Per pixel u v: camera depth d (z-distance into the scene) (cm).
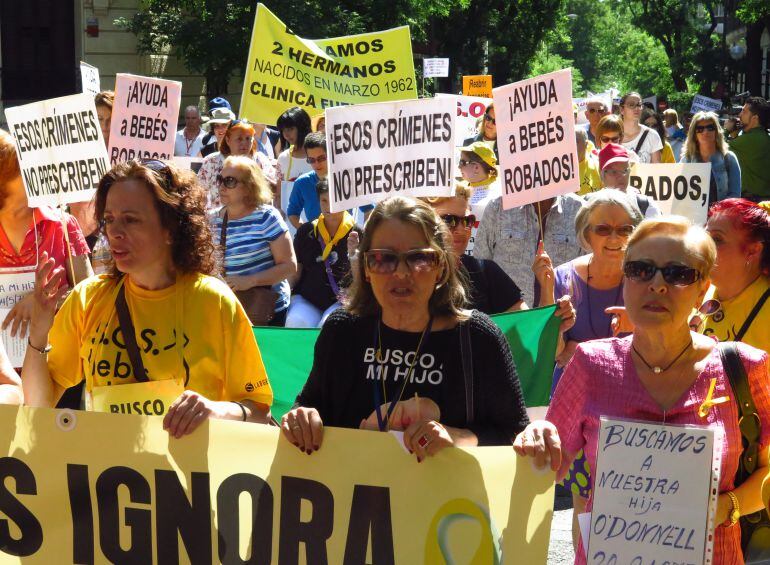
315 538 334
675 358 326
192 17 2812
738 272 406
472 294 532
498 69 5025
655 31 5600
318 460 333
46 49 2922
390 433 328
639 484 307
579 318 534
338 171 563
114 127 782
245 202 714
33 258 508
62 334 378
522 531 318
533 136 607
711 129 1124
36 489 352
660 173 917
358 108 562
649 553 305
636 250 325
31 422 351
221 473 339
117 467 346
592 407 333
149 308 364
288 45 1066
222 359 364
